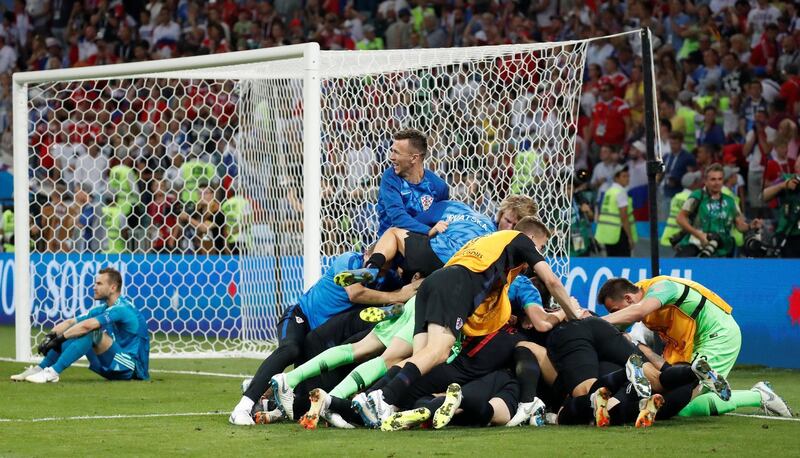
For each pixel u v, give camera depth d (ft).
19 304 121.80
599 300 80.18
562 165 131.13
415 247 80.84
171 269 156.46
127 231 162.61
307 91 101.09
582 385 71.92
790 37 157.79
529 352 73.05
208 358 130.62
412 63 112.68
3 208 192.75
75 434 66.54
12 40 235.40
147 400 87.30
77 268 158.20
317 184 100.17
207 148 170.09
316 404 68.03
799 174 136.46
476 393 69.31
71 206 160.86
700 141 157.69
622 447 60.59
